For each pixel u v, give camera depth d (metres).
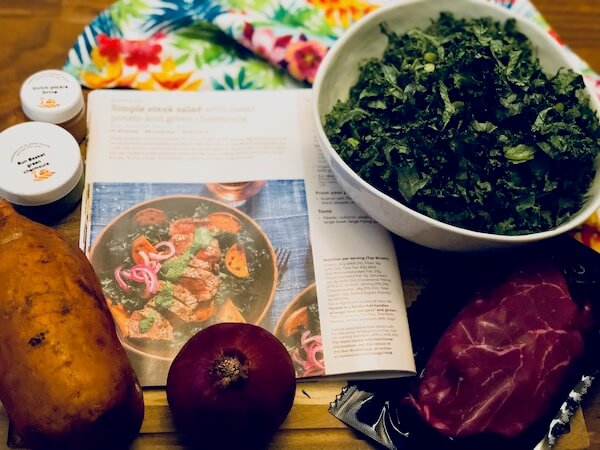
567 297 0.61
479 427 0.58
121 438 0.53
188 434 0.55
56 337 0.50
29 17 0.73
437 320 0.63
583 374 0.61
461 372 0.59
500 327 0.60
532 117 0.60
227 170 0.67
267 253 0.64
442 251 0.63
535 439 0.58
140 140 0.68
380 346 0.60
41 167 0.60
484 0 0.67
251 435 0.54
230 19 0.72
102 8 0.75
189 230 0.64
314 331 0.61
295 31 0.73
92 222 0.64
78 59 0.71
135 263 0.62
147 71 0.72
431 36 0.66
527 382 0.58
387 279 0.63
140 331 0.60
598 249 0.66
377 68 0.65
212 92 0.70
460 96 0.60
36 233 0.55
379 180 0.60
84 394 0.49
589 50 0.78
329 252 0.64
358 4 0.77
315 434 0.58
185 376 0.52
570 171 0.60
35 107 0.63
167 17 0.73
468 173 0.59
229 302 0.62
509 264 0.64
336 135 0.62
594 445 0.59
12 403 0.50
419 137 0.59
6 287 0.51
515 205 0.59
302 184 0.67
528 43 0.67
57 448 0.51
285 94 0.71
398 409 0.59
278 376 0.53
